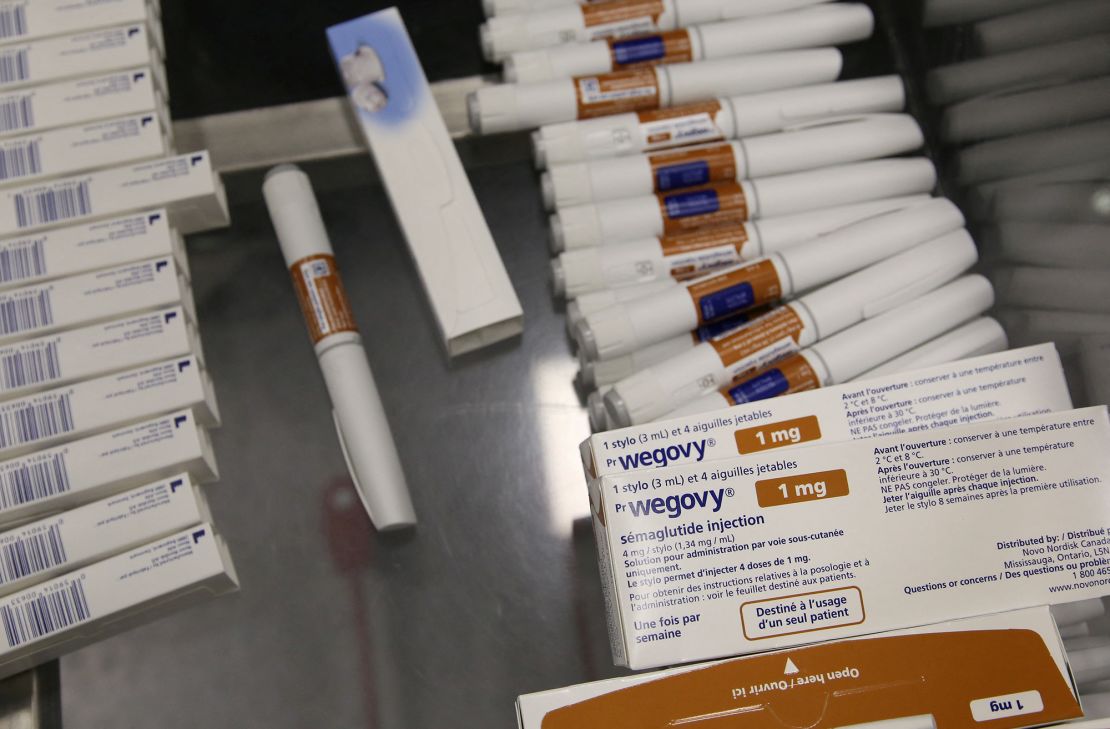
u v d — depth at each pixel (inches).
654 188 27.3
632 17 28.2
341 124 29.0
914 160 27.8
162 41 29.0
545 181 27.1
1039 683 19.5
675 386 24.6
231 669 25.0
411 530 26.0
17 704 24.2
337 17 29.8
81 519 22.9
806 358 25.1
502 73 29.4
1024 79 23.3
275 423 26.9
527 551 25.9
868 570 20.0
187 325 25.3
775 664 19.6
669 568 20.0
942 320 25.4
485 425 26.9
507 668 24.9
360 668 25.0
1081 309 22.3
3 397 24.2
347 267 28.1
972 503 20.3
